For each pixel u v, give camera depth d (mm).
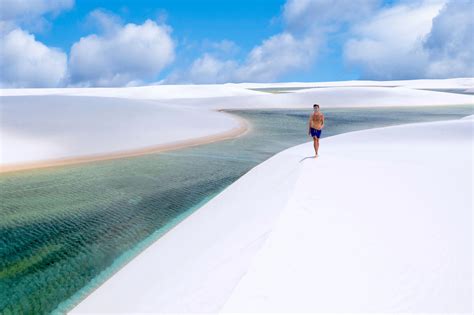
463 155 11102
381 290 3695
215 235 6211
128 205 8875
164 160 14648
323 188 7363
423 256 4344
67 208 8602
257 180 10102
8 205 8812
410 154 11711
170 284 4691
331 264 4188
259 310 3402
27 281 5328
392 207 6098
